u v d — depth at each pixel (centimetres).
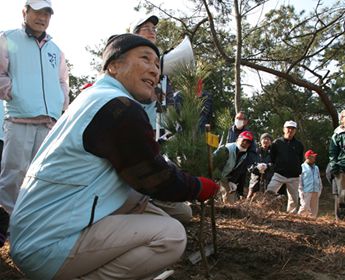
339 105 1966
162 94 324
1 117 421
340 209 525
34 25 365
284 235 364
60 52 396
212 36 1412
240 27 1261
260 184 669
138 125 197
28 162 363
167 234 210
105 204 203
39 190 200
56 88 379
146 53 221
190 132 294
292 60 1592
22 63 361
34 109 359
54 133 208
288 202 722
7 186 361
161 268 214
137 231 205
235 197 491
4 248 313
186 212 313
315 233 381
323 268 312
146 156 199
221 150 312
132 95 223
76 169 197
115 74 221
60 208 197
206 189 231
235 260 318
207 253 316
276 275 302
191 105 299
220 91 1400
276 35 1533
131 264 206
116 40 222
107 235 201
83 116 199
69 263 199
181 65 310
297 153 712
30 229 200
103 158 200
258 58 1573
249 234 359
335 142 653
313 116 1934
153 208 244
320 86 1695
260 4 1269
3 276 270
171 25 1460
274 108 1791
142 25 352
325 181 1738
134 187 205
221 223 385
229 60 1414
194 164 284
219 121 357
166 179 207
